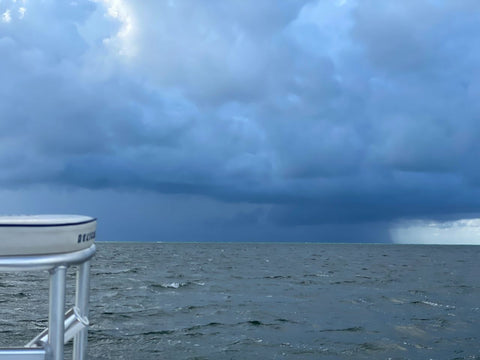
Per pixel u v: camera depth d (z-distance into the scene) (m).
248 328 10.45
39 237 1.18
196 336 9.59
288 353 8.26
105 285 19.09
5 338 9.14
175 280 21.70
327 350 8.49
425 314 12.37
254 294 16.64
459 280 22.83
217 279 22.47
